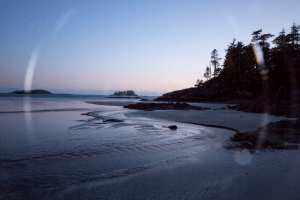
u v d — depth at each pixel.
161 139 9.42
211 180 4.30
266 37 55.12
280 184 4.03
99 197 3.59
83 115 20.84
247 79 59.50
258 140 8.60
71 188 4.06
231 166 5.29
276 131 10.05
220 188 3.87
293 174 4.60
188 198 3.47
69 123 14.88
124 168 5.36
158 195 3.62
